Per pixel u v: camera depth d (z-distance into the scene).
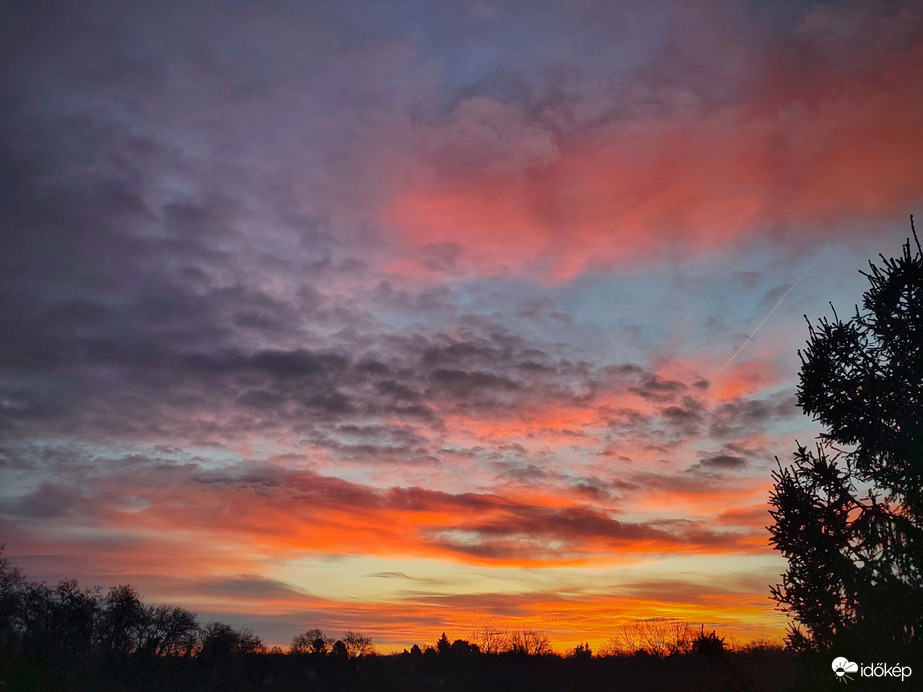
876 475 11.64
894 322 11.63
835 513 11.77
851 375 12.05
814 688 11.32
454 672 58.22
